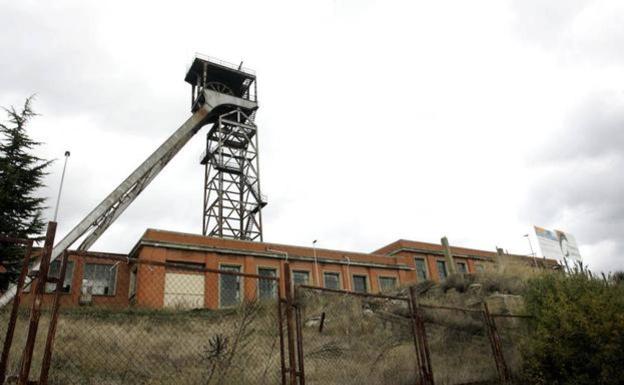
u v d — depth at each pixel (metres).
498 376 8.43
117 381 7.86
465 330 11.75
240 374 7.97
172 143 27.86
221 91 38.69
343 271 34.53
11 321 4.17
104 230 22.47
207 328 10.80
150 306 22.27
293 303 6.08
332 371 9.21
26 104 21.56
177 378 7.84
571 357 7.71
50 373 7.87
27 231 19.44
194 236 27.72
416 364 8.65
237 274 5.65
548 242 37.56
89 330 10.97
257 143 37.50
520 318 10.43
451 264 24.14
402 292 19.75
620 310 7.67
